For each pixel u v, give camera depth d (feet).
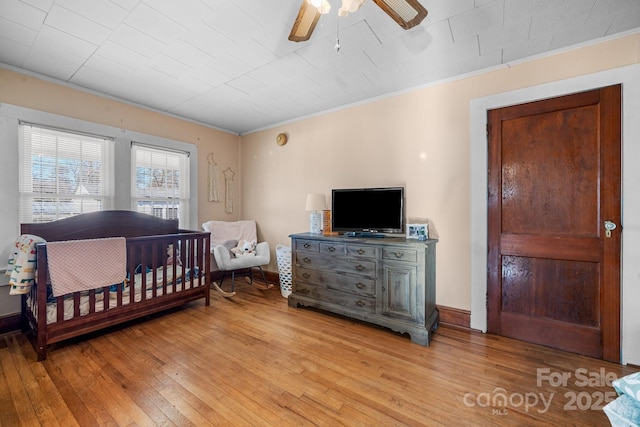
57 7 5.75
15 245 7.67
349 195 10.24
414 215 9.46
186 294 9.86
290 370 6.28
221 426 4.66
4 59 7.81
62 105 9.17
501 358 6.82
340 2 5.57
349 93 10.02
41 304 6.69
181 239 9.70
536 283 7.61
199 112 12.07
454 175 8.73
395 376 6.07
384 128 10.12
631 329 6.40
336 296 9.31
